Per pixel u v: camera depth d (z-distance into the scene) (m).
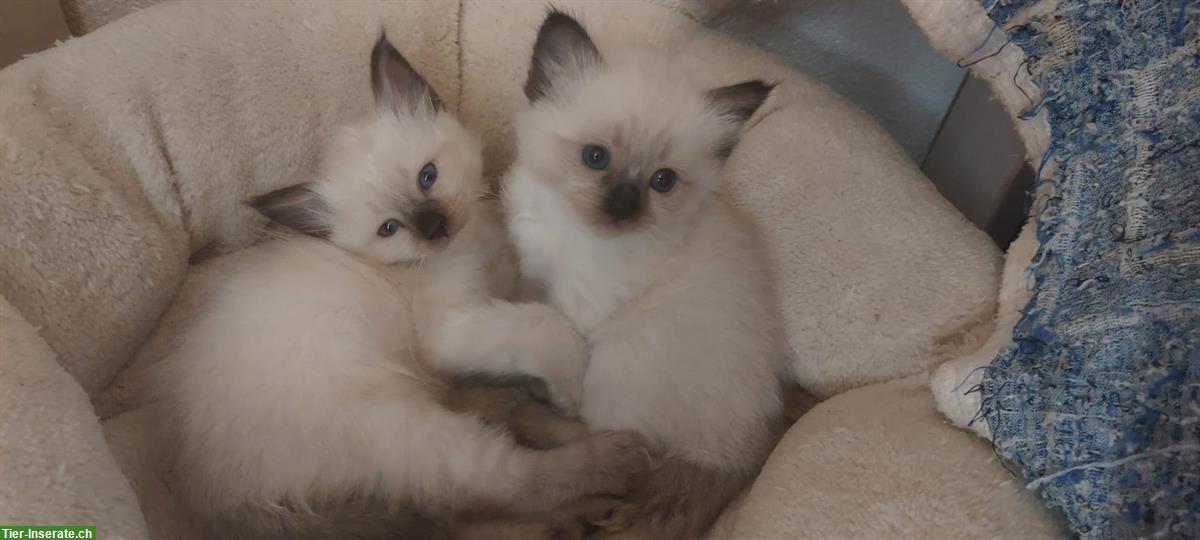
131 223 0.44
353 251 0.46
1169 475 0.33
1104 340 0.35
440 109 0.49
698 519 0.43
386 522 0.41
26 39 0.52
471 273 0.46
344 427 0.41
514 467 0.42
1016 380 0.37
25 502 0.34
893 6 0.54
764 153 0.49
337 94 0.49
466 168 0.47
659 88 0.44
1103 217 0.36
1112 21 0.37
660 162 0.43
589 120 0.43
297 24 0.48
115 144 0.45
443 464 0.41
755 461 0.44
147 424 0.43
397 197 0.46
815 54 0.57
